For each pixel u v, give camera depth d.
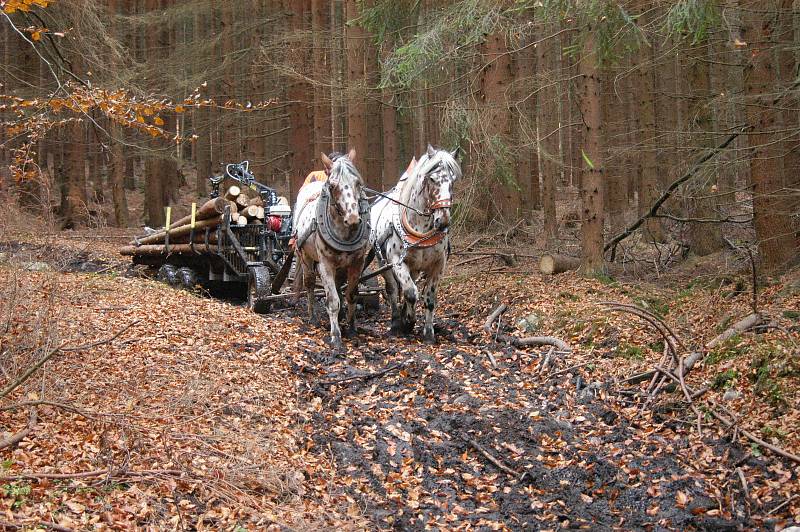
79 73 15.05
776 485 6.16
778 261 10.79
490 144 14.38
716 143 12.79
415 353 9.46
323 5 22.27
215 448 6.41
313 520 5.69
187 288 13.91
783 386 7.22
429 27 13.83
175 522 5.25
